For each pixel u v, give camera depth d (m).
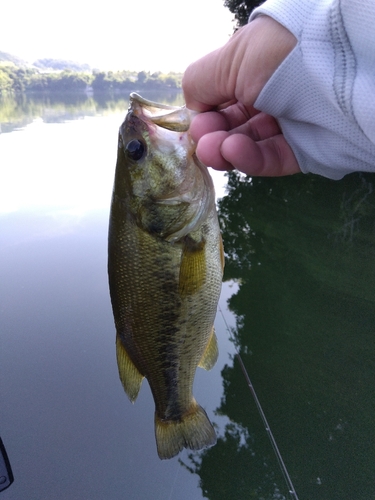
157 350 0.29
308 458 0.55
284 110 0.22
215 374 0.68
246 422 0.60
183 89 0.26
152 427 0.55
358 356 0.73
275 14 0.20
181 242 0.27
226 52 0.22
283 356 0.72
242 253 1.07
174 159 0.26
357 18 0.17
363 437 0.57
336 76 0.18
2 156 1.76
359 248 1.10
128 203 0.26
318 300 0.88
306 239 1.14
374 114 0.17
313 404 0.63
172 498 0.49
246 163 0.24
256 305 0.86
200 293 0.28
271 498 0.50
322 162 0.23
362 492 0.51
